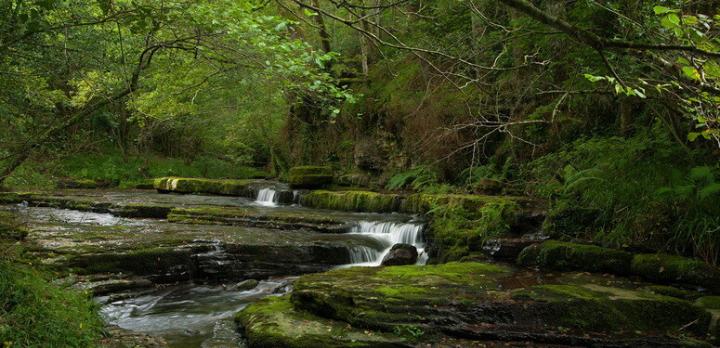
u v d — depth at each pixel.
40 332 4.45
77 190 20.14
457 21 12.47
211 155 30.50
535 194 10.58
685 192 6.16
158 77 9.73
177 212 13.04
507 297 5.64
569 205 8.35
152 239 9.60
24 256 7.36
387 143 16.50
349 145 18.56
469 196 10.78
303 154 20.80
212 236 10.14
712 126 3.26
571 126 10.94
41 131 4.93
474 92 12.48
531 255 7.64
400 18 14.05
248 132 26.17
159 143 30.48
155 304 7.63
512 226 8.99
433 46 9.73
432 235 9.80
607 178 7.92
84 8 4.71
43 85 5.12
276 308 6.41
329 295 5.97
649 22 4.04
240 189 18.45
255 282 8.64
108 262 8.27
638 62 4.93
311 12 3.40
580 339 5.02
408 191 14.70
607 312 5.33
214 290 8.41
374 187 16.28
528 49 9.27
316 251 9.63
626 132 9.27
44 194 17.06
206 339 6.08
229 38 4.94
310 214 12.81
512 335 5.16
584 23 5.68
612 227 7.70
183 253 8.91
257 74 5.26
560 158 10.06
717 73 2.41
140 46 6.00
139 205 13.97
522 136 11.91
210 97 18.92
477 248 8.80
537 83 9.05
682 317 5.23
